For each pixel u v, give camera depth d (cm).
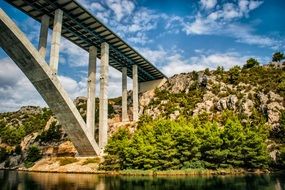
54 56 4453
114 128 6944
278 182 2712
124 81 7619
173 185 2625
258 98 6234
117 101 10012
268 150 4519
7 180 3309
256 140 4056
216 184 2638
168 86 9225
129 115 8281
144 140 4347
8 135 9738
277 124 5253
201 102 7088
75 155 5778
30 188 2544
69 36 5825
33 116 13638
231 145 4128
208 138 4097
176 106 7338
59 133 7212
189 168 3978
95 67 5975
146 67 8212
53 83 4312
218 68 8594
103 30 5562
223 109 6531
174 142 4134
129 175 3850
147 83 9731
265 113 5753
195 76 8856
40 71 4197
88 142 5172
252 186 2450
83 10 4875
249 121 5469
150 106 8219
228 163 4088
